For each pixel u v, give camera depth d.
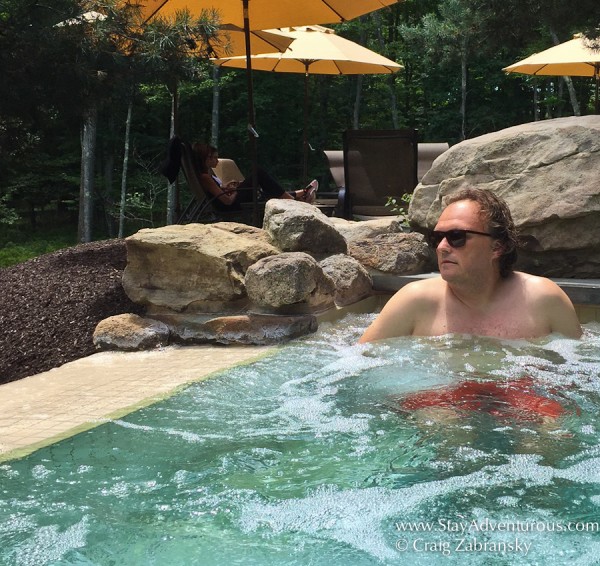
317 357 3.41
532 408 2.35
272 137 29.30
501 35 12.70
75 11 7.98
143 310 4.96
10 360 4.34
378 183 9.93
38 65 8.34
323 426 2.30
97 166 28.52
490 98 31.72
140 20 7.55
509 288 3.20
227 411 2.57
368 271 5.41
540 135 5.24
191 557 1.47
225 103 28.64
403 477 1.85
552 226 5.05
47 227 29.23
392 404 2.47
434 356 2.97
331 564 1.43
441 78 31.17
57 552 1.51
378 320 3.38
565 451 1.99
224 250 4.76
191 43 7.48
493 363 2.83
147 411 2.65
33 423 2.68
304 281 4.49
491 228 3.03
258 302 4.55
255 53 10.05
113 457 2.12
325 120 30.52
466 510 1.65
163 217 27.44
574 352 2.97
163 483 1.88
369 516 1.64
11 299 5.42
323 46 11.13
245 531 1.58
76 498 1.80
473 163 5.41
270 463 1.99
